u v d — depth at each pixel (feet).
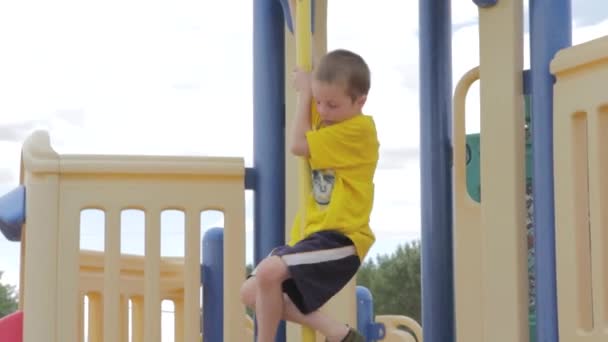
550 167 31.37
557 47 31.91
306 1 29.25
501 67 32.99
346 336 28.73
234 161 36.09
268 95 37.17
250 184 36.83
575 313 29.96
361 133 28.78
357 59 28.63
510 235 32.30
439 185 40.73
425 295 40.55
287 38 37.37
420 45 41.73
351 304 36.01
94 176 35.09
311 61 29.58
